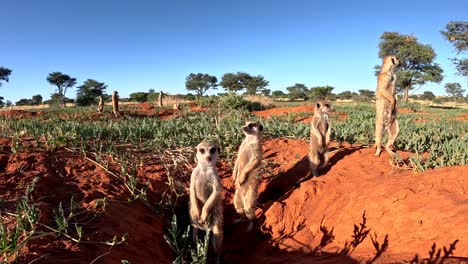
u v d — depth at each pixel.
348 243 4.58
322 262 4.30
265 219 5.90
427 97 69.81
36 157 6.00
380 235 4.32
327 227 5.07
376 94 6.71
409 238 3.96
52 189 5.10
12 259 3.24
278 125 10.68
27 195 4.36
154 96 47.84
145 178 6.32
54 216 4.19
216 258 5.06
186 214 5.93
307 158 7.69
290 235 5.38
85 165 6.17
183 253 4.92
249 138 6.00
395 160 6.46
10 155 5.95
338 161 7.09
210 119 13.87
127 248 4.12
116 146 7.47
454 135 9.24
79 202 4.80
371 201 4.74
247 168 5.80
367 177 5.94
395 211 4.41
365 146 8.20
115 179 5.89
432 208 4.09
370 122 13.27
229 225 6.36
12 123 9.23
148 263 4.07
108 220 4.53
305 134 9.48
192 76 63.75
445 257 3.44
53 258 3.45
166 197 6.07
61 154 6.48
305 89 65.56
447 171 4.73
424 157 6.54
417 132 10.34
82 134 7.80
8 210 4.23
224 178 7.21
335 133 9.55
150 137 8.78
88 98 46.53
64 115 17.33
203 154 5.01
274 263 4.78
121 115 18.22
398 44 41.22
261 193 6.99
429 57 39.03
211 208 4.99
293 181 7.13
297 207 5.84
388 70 6.51
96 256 3.68
